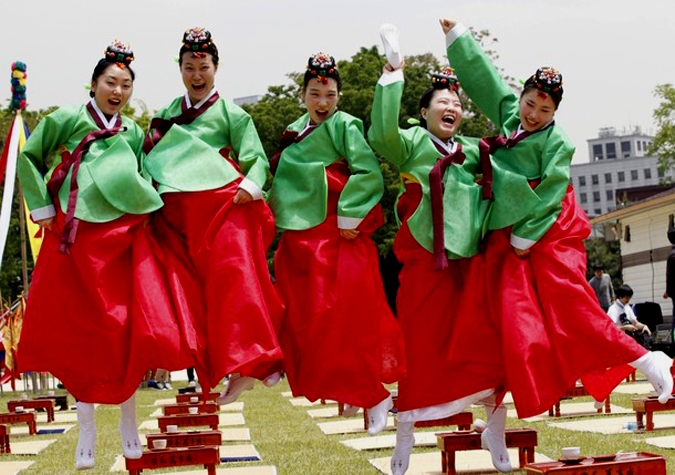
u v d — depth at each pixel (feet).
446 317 27.02
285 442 38.73
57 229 25.86
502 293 26.05
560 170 26.50
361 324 26.73
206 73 27.12
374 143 27.50
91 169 25.63
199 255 25.90
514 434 28.66
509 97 29.09
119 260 25.49
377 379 26.73
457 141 28.48
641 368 25.63
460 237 26.63
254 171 26.55
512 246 26.48
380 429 26.73
